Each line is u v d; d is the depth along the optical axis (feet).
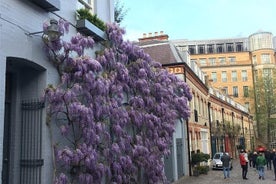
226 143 150.41
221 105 150.20
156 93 45.68
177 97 50.19
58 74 28.35
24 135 27.02
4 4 23.17
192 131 91.76
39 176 26.16
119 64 36.19
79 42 29.12
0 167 21.95
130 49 40.24
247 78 267.80
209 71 274.36
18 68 27.32
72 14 32.17
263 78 196.34
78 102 27.25
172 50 87.40
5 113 26.18
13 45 23.73
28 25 25.46
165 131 44.29
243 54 278.67
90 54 34.27
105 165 30.19
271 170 98.22
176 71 83.66
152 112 43.29
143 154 38.22
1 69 22.45
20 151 26.86
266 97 191.31
